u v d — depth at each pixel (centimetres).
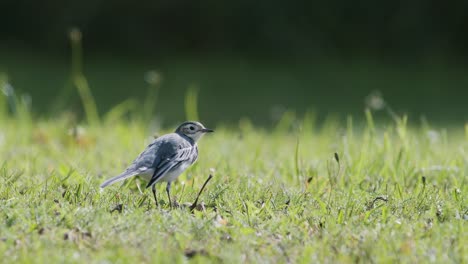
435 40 3516
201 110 2538
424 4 3494
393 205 909
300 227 802
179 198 946
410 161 1172
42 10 3509
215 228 777
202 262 679
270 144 1507
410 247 726
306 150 1398
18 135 1484
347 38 3522
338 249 729
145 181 1016
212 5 3484
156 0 3466
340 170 1096
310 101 2783
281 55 3500
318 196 959
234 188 973
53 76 3112
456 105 2727
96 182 1021
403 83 3209
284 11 3497
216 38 3534
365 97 2905
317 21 3509
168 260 679
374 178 1089
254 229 795
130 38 3488
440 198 950
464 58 3522
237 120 2320
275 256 712
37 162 1198
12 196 897
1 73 3083
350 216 852
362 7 3500
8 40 3550
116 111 2306
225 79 3186
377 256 699
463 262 693
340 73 3350
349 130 1301
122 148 1344
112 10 3459
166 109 2530
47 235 739
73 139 1407
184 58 3484
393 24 3509
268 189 978
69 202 891
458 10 3497
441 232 777
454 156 1230
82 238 741
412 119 2328
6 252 691
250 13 3494
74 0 3456
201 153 1295
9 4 3528
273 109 2477
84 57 3434
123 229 762
